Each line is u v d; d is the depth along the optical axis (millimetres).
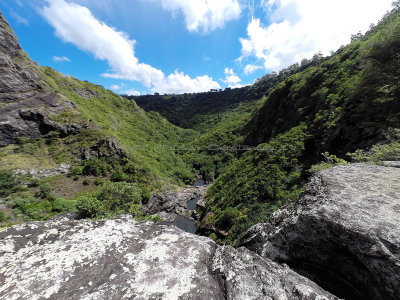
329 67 33031
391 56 11469
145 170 33875
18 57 34844
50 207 19250
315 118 23438
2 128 26281
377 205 2119
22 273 1559
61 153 29344
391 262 1562
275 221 3508
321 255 2275
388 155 4805
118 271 1681
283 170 19469
